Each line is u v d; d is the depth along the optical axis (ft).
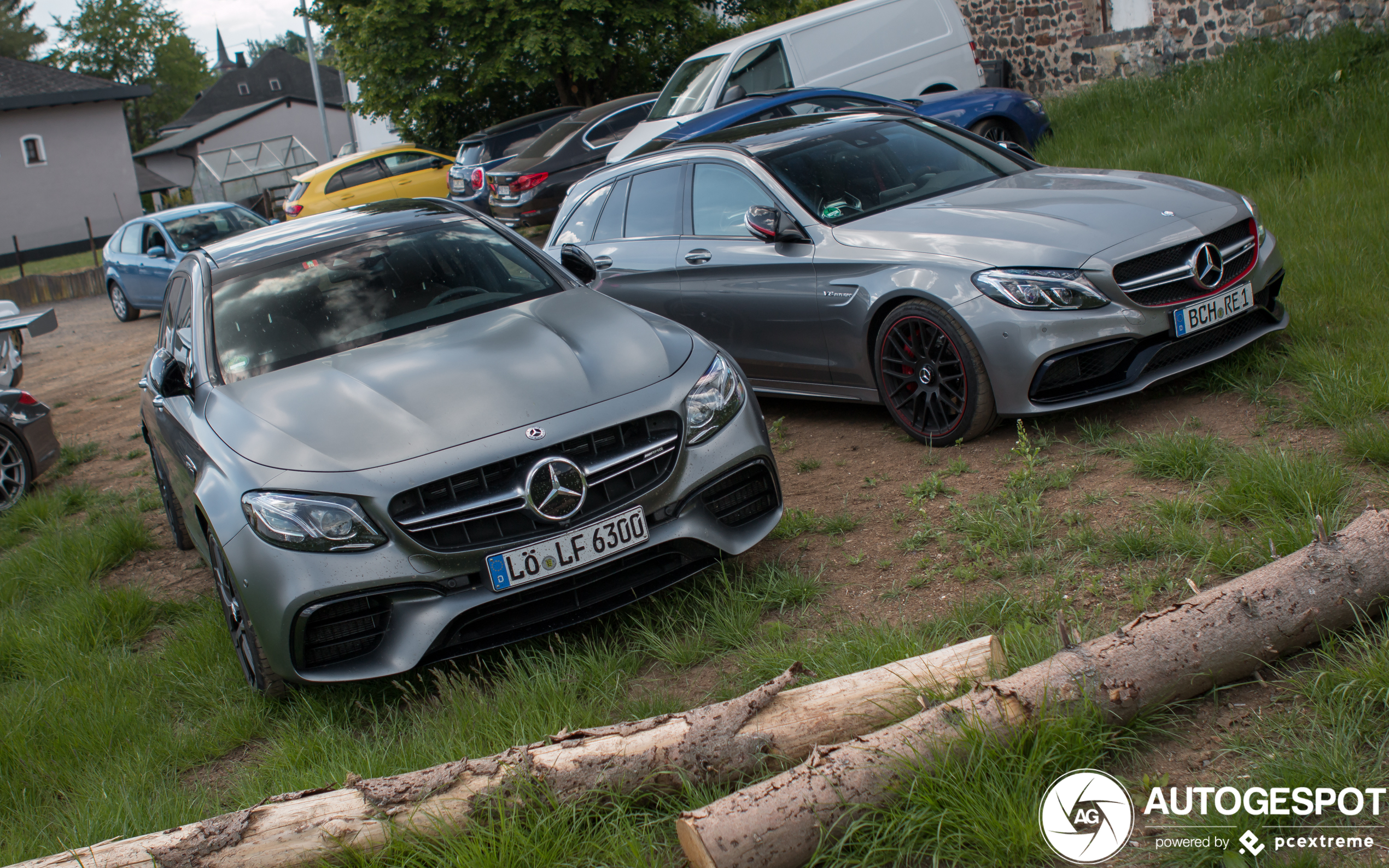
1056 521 12.37
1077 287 14.26
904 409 16.51
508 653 11.30
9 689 13.39
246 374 13.34
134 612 15.35
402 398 11.50
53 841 9.58
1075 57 42.65
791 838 7.14
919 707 8.30
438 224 16.26
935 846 7.16
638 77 72.13
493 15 65.36
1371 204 21.38
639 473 11.35
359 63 69.31
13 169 127.34
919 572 11.98
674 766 8.09
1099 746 7.66
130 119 269.64
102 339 52.11
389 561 10.45
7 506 24.08
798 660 9.89
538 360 11.98
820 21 38.01
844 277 16.61
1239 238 15.34
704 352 12.60
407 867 7.71
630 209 20.83
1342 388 13.61
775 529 13.50
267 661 11.13
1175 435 13.41
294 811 7.93
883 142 18.92
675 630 11.71
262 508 10.70
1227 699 8.21
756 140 19.36
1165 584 10.29
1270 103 29.27
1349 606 8.32
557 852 7.74
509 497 10.67
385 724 10.87
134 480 25.27
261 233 17.10
